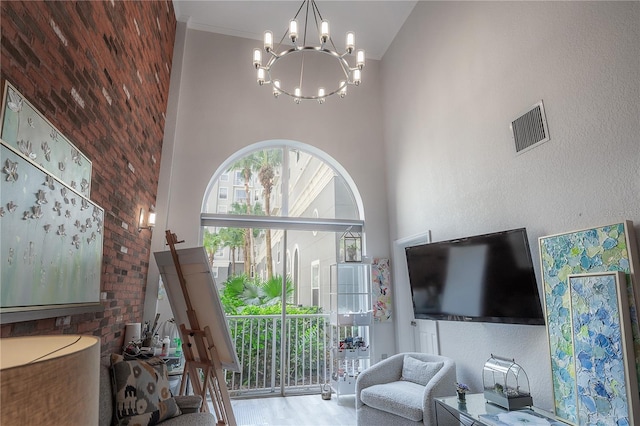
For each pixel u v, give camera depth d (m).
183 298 3.07
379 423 3.27
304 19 5.36
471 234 3.58
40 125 1.82
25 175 1.67
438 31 4.39
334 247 5.38
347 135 5.64
